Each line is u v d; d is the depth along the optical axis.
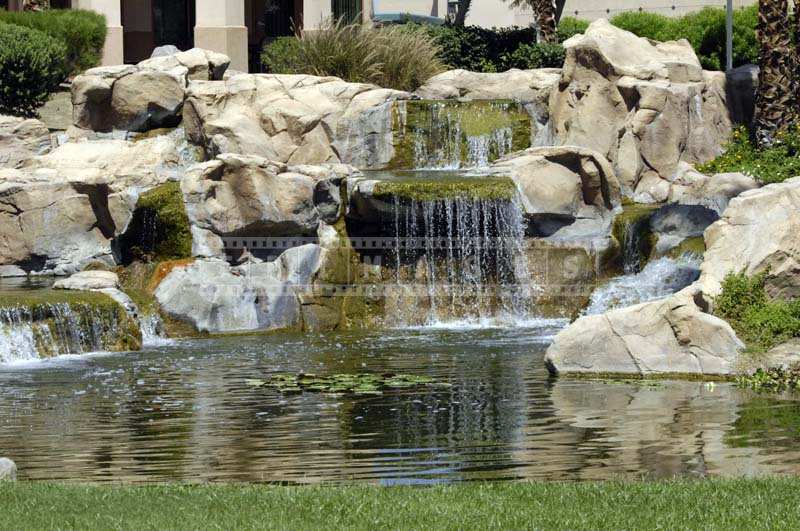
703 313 20.94
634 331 21.08
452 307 30.06
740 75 37.53
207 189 29.30
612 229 31.11
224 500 12.38
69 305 25.16
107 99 35.28
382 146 35.31
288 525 11.35
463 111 36.00
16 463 15.42
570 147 31.91
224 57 37.47
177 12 48.56
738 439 16.11
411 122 35.66
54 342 24.78
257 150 33.91
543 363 22.83
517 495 12.55
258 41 49.59
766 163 33.06
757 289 22.39
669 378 20.81
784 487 12.84
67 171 32.50
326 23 41.47
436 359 23.52
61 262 32.03
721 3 56.25
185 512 11.86
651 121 34.19
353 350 24.98
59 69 38.25
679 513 11.75
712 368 20.64
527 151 32.50
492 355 23.94
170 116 35.22
